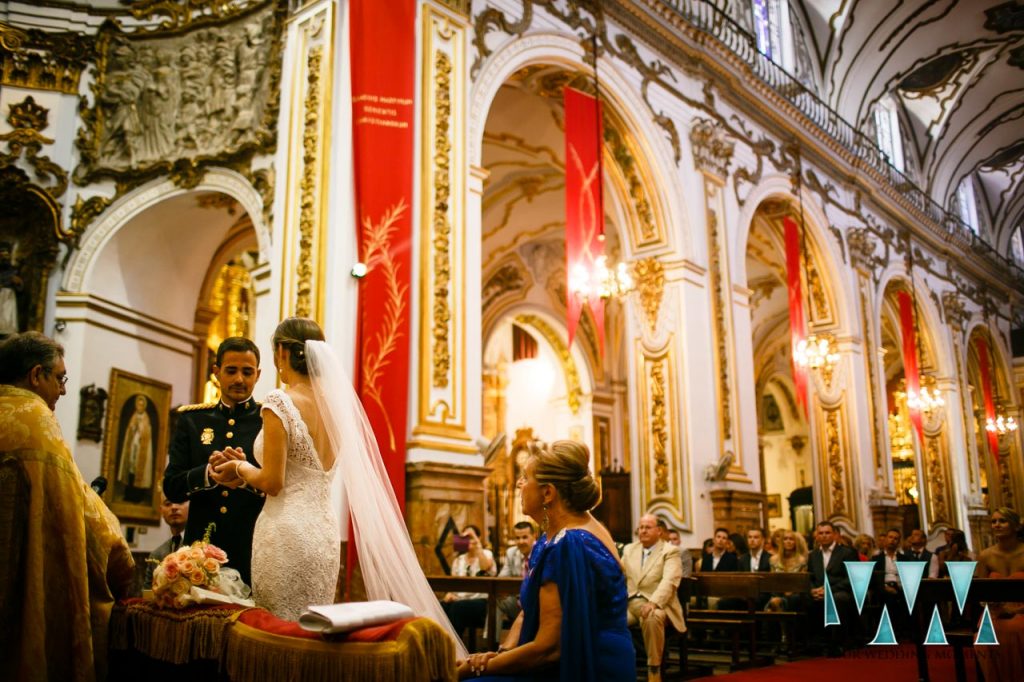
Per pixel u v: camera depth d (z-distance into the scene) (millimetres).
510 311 19156
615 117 12117
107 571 3250
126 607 3090
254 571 3068
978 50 20000
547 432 21641
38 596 2779
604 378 21453
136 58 10188
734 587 7965
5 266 9648
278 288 8258
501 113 13422
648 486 12305
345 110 8391
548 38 10797
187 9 10172
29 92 10070
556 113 13211
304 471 3148
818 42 18156
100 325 9766
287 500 3100
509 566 8688
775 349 24953
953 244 23062
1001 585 5727
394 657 2535
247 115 9414
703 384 12422
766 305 23656
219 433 3785
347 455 3309
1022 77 21203
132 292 10250
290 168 8555
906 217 20703
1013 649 5559
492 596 6703
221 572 3158
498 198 16656
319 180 8258
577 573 2904
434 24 9117
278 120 9039
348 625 2570
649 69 12633
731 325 13219
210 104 9703
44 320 9562
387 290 7945
